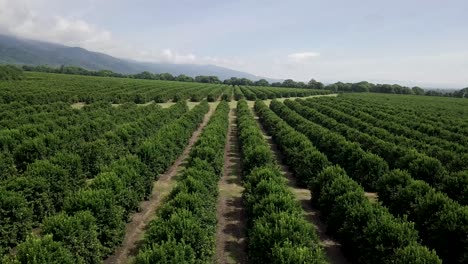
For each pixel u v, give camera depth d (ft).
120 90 262.88
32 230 49.44
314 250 38.52
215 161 69.56
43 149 72.59
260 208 45.75
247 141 88.53
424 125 127.95
